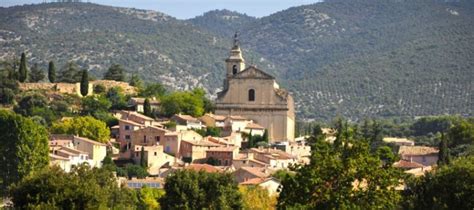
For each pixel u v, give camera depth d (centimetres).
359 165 18612
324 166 18588
